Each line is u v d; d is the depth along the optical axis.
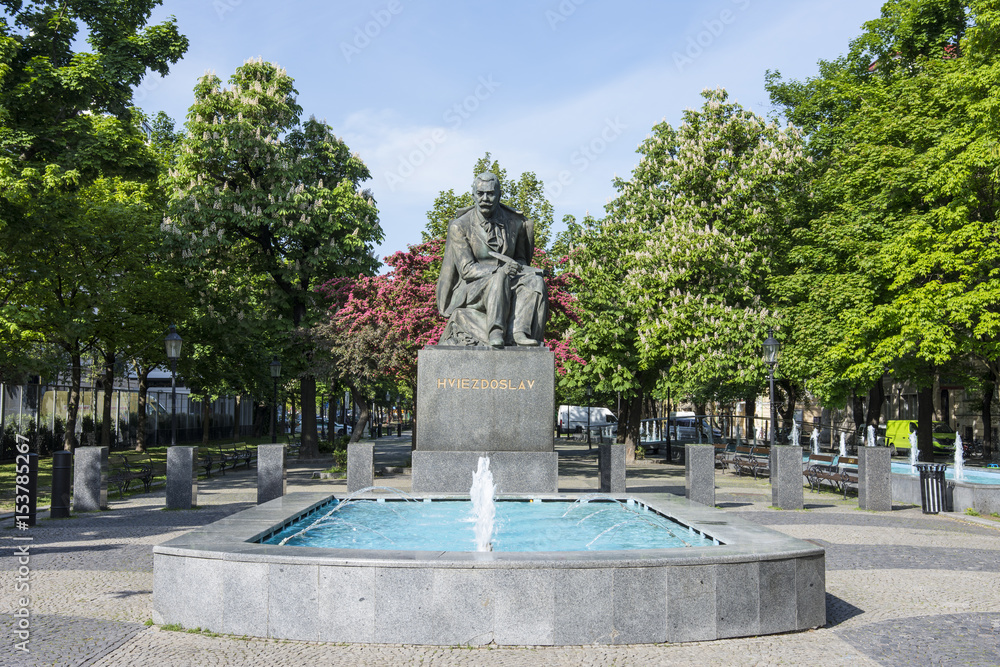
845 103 30.38
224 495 19.14
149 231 25.00
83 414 38.03
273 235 32.09
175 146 32.47
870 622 7.33
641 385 32.72
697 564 6.59
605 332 29.20
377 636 6.40
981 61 22.16
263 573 6.62
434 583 6.37
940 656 6.25
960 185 22.06
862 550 11.52
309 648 6.27
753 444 38.31
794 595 6.94
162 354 31.94
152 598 7.47
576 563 6.38
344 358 24.88
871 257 24.16
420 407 13.29
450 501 12.20
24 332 19.14
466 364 13.37
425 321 24.70
